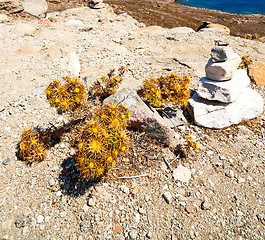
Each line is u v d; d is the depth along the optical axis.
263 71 5.75
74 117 3.63
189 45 8.00
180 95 3.67
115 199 2.84
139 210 2.74
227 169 3.28
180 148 3.46
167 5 40.16
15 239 2.51
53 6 24.52
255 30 26.16
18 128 3.83
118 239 2.52
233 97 3.91
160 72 5.55
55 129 3.61
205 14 34.28
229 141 3.76
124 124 2.79
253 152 3.56
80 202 2.82
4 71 5.29
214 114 4.02
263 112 4.52
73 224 2.64
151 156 3.32
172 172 3.18
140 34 8.88
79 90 2.82
